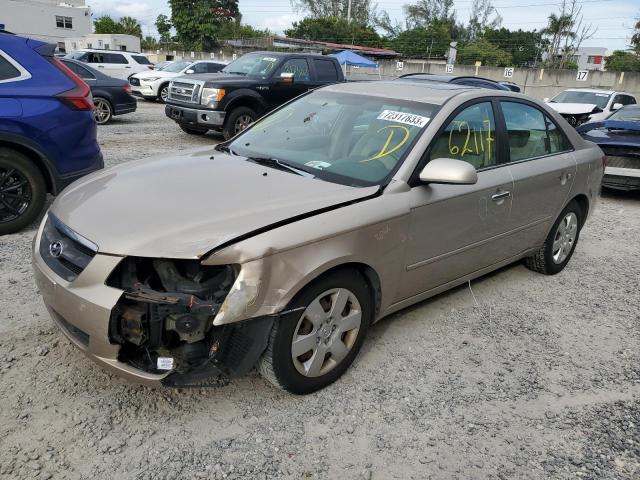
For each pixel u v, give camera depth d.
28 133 5.11
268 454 2.71
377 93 4.23
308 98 4.52
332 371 3.23
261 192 3.14
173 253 2.60
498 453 2.85
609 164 8.69
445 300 4.54
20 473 2.47
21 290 4.15
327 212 3.02
